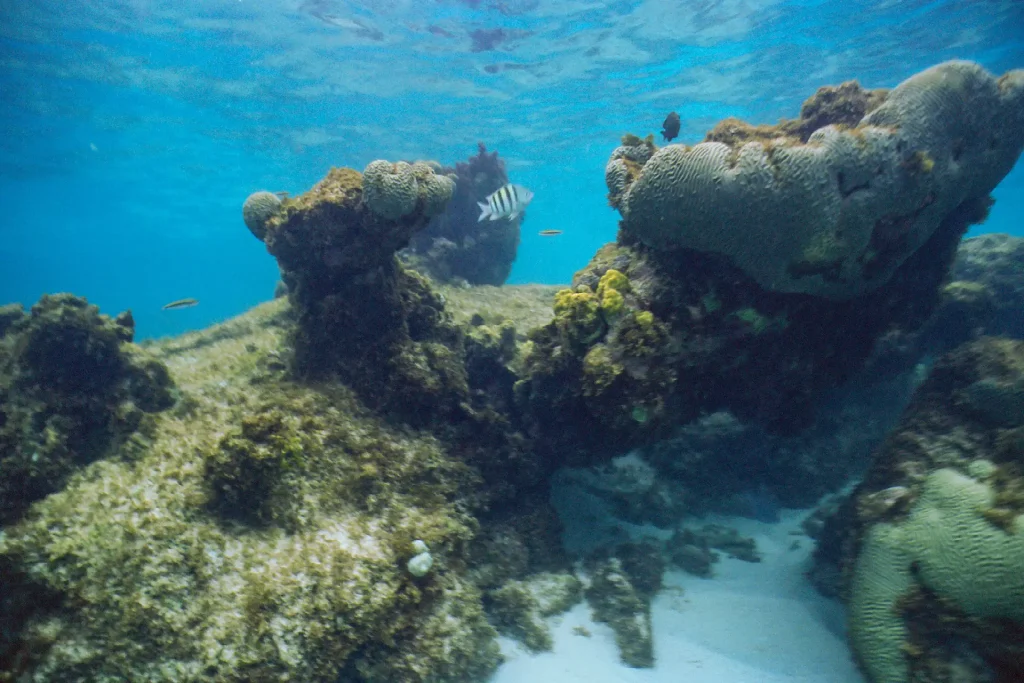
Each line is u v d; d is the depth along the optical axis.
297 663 4.10
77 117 21.33
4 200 34.75
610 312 5.54
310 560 4.61
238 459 4.79
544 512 7.20
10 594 4.06
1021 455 4.98
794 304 5.77
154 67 17.67
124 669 3.83
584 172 34.78
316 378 6.33
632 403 5.39
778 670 5.40
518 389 6.80
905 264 6.36
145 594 4.12
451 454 6.41
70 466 5.24
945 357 6.19
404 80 19.64
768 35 16.92
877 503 5.45
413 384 6.23
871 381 9.01
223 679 3.90
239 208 42.19
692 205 5.17
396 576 4.81
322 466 5.28
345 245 5.86
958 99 5.39
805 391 6.62
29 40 15.49
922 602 4.60
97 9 14.31
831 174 4.93
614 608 6.12
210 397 6.08
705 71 19.56
